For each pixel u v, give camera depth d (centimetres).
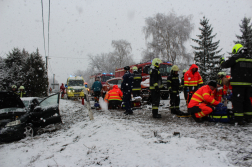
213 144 304
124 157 285
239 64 416
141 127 449
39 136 507
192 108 495
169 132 394
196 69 648
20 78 1534
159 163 255
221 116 462
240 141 308
